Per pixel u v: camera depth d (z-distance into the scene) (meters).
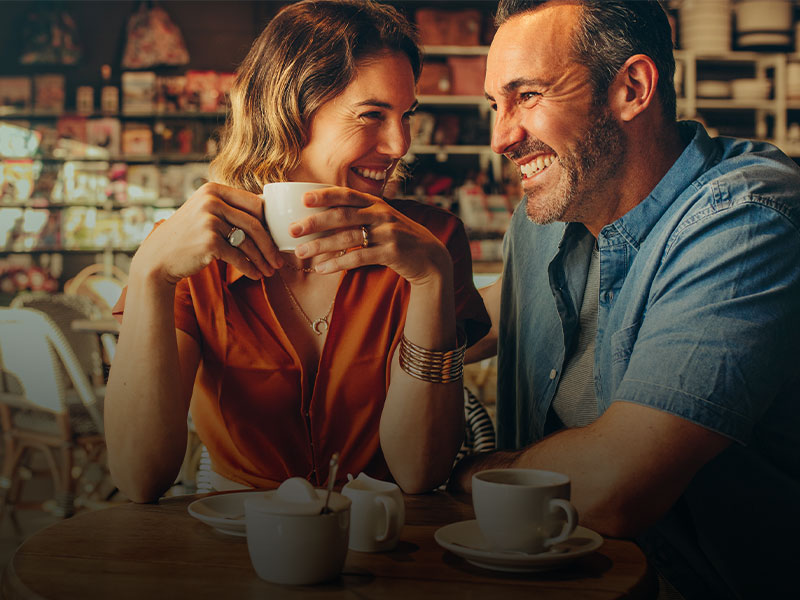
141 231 7.05
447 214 1.35
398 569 0.77
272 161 1.25
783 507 1.17
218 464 1.23
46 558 0.79
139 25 7.06
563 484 0.77
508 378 1.59
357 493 0.83
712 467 1.17
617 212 1.29
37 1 7.15
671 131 1.29
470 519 0.96
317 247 0.97
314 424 1.20
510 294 1.61
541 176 1.28
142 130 7.03
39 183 7.04
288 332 1.25
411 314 1.08
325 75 1.20
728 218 1.11
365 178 1.28
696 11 6.37
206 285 1.20
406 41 1.25
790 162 1.26
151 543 0.85
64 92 7.15
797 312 1.08
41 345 3.04
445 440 1.10
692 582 1.19
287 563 0.71
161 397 1.04
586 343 1.37
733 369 1.01
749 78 6.63
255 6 7.31
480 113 6.77
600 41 1.20
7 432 3.38
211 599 0.69
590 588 0.73
